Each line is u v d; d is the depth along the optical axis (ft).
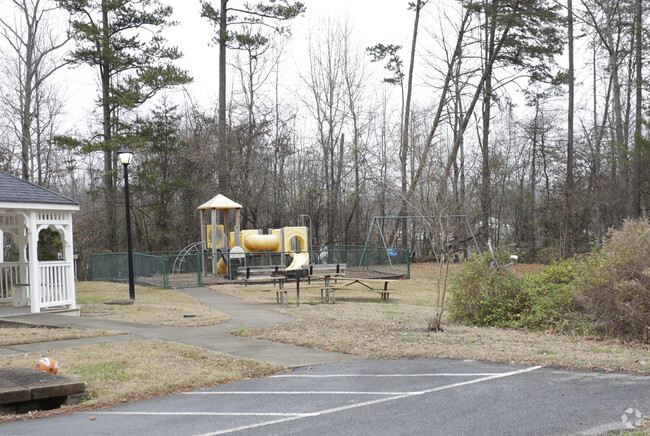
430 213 51.57
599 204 123.65
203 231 92.02
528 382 24.91
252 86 140.15
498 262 45.91
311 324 41.98
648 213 115.65
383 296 65.67
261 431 19.29
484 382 25.17
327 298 60.64
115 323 42.24
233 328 40.55
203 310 50.75
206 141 120.06
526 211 145.59
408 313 50.88
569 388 23.68
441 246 40.70
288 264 90.22
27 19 107.34
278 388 25.21
